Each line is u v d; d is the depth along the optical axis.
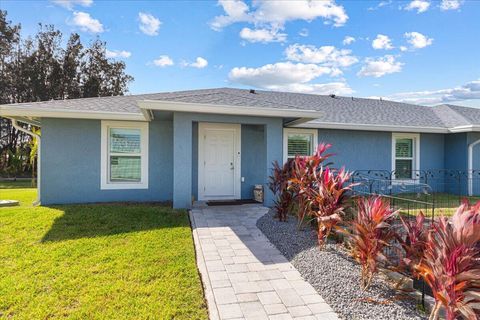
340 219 4.14
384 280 3.47
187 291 3.34
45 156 7.73
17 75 24.00
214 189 8.88
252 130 9.20
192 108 6.63
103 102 8.85
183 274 3.74
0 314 2.85
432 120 12.22
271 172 7.61
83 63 27.84
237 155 9.02
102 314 2.84
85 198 7.99
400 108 13.74
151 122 8.45
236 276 3.66
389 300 3.04
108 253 4.32
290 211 6.46
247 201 8.54
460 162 11.24
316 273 3.68
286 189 5.99
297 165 5.63
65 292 3.24
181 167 7.04
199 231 5.43
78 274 3.66
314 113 7.48
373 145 10.91
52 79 25.20
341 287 3.32
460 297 2.17
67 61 25.95
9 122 22.83
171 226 5.69
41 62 24.69
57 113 7.37
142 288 3.36
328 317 2.80
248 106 7.07
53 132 7.77
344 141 10.59
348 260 4.06
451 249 2.22
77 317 2.79
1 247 4.50
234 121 7.39
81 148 7.94
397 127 10.56
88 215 6.31
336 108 12.11
